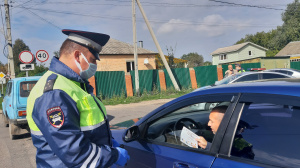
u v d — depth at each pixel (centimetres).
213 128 183
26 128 647
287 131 142
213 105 186
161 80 1628
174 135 209
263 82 172
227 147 157
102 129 157
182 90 1594
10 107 628
